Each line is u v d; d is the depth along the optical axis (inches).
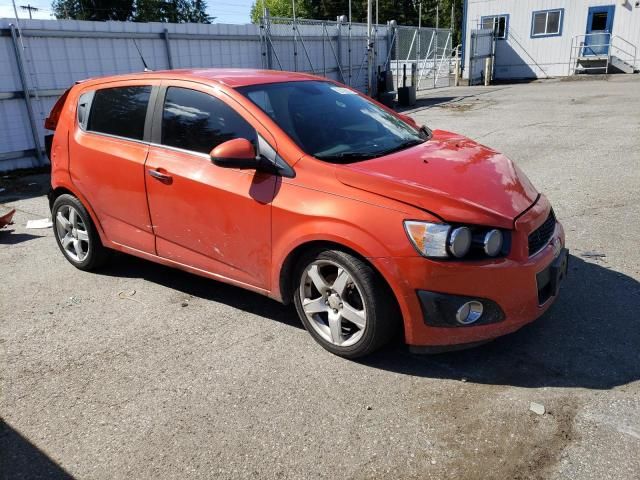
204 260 153.3
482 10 1083.3
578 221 218.2
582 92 730.2
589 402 111.0
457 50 1042.7
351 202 121.4
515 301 118.2
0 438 109.5
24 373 131.7
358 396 117.5
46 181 352.8
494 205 120.2
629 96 640.4
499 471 95.0
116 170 166.2
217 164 130.7
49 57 382.9
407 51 920.3
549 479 92.5
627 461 95.1
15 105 372.2
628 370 121.0
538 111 565.3
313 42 677.9
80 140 178.5
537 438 102.0
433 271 113.7
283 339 142.3
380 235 116.7
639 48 958.4
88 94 181.3
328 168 127.5
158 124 158.9
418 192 118.3
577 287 161.0
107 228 177.3
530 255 121.7
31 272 196.1
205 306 163.2
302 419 111.0
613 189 260.5
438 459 98.6
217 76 155.2
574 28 1003.3
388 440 103.9
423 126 178.9
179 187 149.9
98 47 413.1
